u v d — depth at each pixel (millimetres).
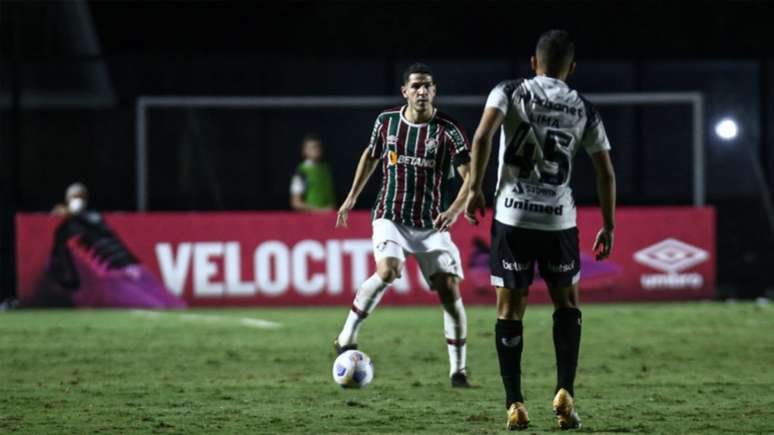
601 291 60531
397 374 35938
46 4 78688
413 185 31984
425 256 32344
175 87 77750
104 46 79625
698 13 81000
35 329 50125
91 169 76750
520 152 25094
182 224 60125
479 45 81562
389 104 71438
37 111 76375
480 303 59781
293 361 39344
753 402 30109
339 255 60125
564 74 25391
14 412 28844
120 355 41219
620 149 76688
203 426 26672
